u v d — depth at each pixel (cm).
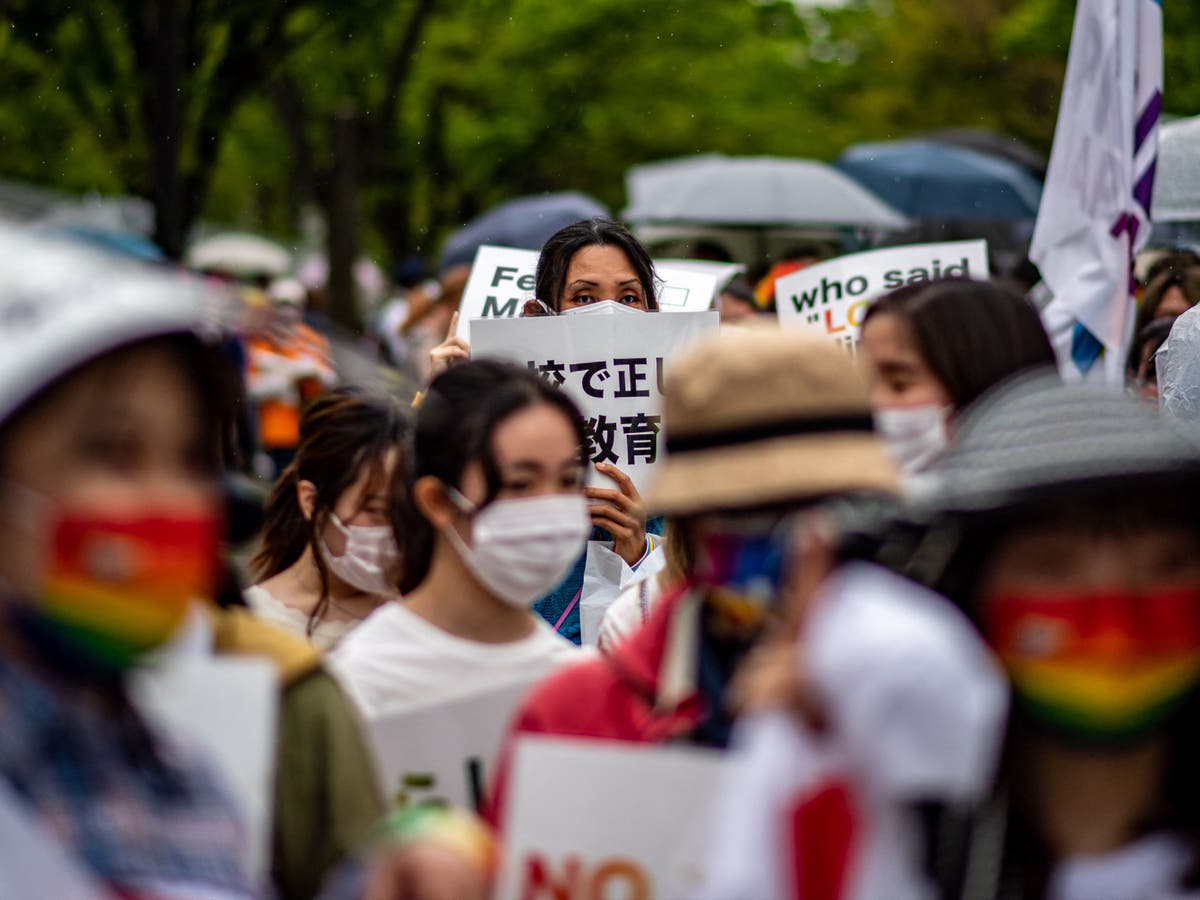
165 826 261
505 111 2597
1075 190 741
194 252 1945
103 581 240
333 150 2025
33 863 238
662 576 441
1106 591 249
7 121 1666
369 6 1808
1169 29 2191
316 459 516
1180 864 256
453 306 1232
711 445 310
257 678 306
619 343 600
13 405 229
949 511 253
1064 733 250
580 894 305
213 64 1688
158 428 248
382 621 426
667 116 2822
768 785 233
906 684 224
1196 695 255
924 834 244
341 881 295
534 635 430
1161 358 776
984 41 3222
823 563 249
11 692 245
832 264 841
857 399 312
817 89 3334
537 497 404
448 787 406
